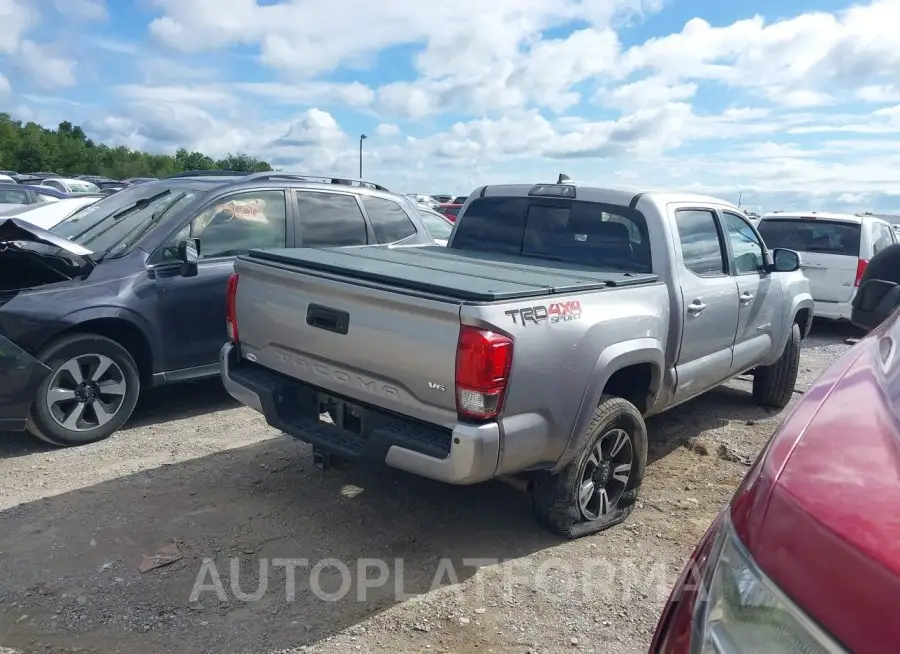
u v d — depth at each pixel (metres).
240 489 4.50
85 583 3.42
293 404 4.08
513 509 4.38
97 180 29.98
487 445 3.16
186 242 5.41
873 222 11.31
